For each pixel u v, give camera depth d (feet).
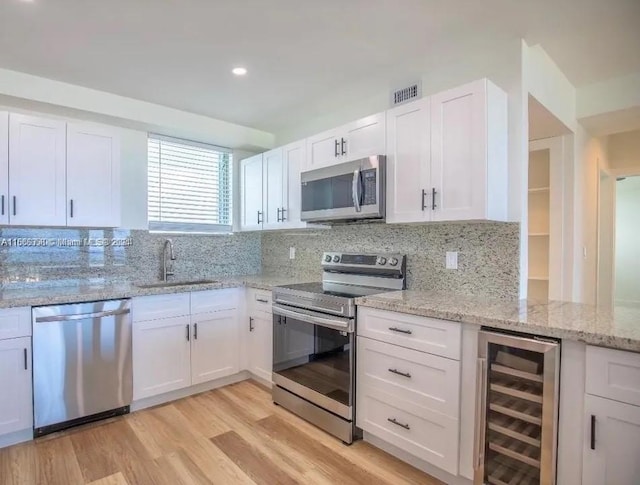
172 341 9.43
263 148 13.23
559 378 4.99
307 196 9.77
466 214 6.79
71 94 9.18
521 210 7.17
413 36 7.13
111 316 8.45
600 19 6.59
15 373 7.33
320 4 6.13
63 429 8.00
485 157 6.57
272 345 9.71
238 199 13.26
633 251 21.43
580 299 10.62
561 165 10.24
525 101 7.25
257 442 7.57
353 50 7.63
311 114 11.35
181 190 12.16
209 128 11.62
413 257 8.89
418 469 6.69
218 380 10.48
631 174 13.74
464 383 5.93
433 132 7.27
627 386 4.44
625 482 4.46
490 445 5.73
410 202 7.64
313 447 7.39
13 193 8.06
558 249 10.36
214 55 7.81
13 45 7.31
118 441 7.57
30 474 6.47
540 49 7.70
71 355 7.94
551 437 5.03
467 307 6.37
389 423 6.95
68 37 7.05
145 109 10.33
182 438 7.70
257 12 6.33
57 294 8.02
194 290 9.81
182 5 6.10
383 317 7.04
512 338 5.34
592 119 9.80
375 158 8.07
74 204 8.83
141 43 7.30
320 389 8.14
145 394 8.98
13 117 8.09
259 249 13.85
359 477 6.46
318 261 11.59
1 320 7.18
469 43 7.38
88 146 9.06
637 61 8.27
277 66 8.31
